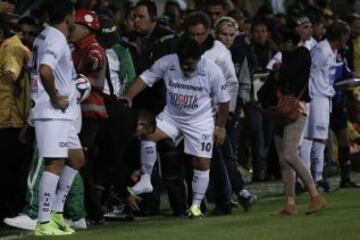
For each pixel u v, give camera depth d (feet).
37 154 101.04
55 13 95.25
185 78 107.96
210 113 109.19
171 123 109.19
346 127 142.20
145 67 114.21
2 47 104.06
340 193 133.28
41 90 95.76
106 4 145.69
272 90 107.45
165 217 111.65
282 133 108.88
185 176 112.57
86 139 103.09
